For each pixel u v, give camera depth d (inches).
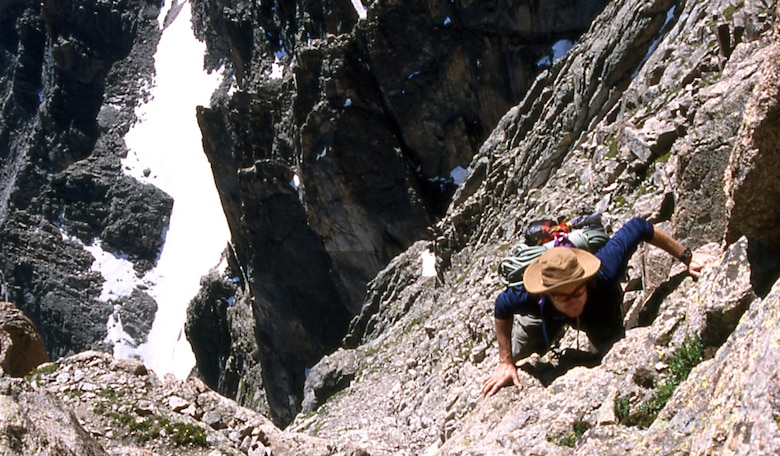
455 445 348.5
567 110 1040.2
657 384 292.7
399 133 1749.5
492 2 1604.3
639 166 616.1
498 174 1213.1
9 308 435.5
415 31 1680.6
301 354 1983.3
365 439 657.0
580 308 318.7
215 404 401.1
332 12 1932.8
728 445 199.6
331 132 1717.5
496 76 1643.7
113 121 4510.3
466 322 790.5
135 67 4670.3
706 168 371.9
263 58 2409.0
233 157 2381.9
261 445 385.4
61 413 288.7
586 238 336.8
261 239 1972.2
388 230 1729.8
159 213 4269.2
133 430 370.0
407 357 1035.3
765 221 277.7
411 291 1467.8
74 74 4534.9
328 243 1820.9
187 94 4421.8
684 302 325.4
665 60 772.0
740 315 280.7
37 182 4315.9
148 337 3941.9
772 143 261.3
